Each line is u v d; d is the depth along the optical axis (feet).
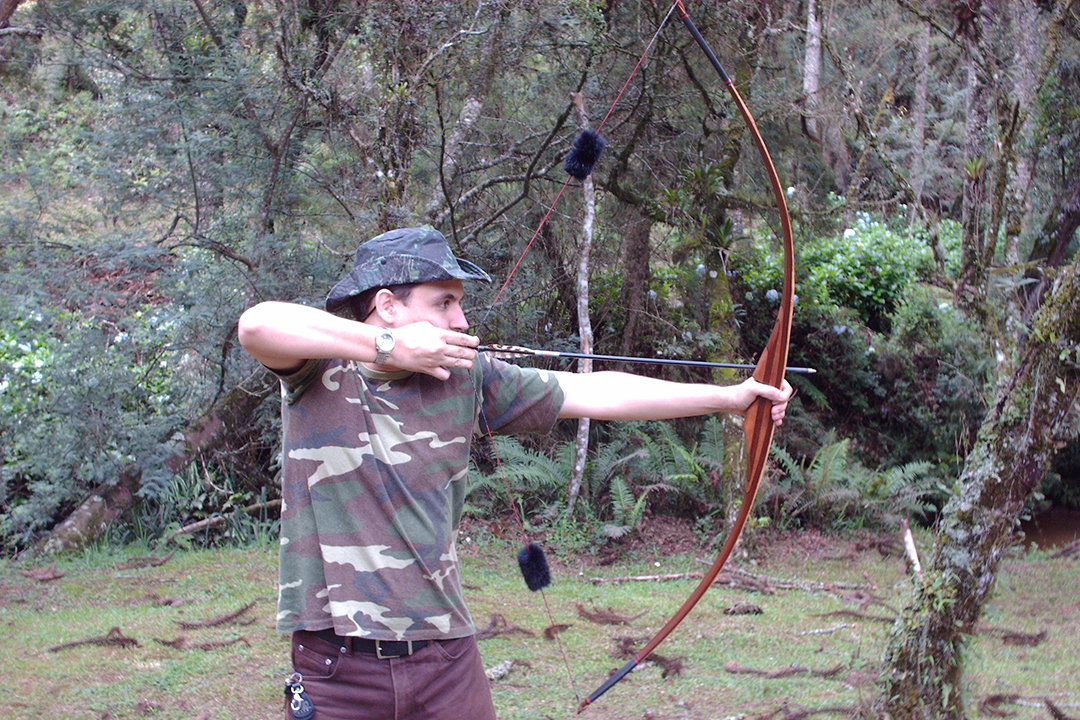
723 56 19.74
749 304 25.80
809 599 15.98
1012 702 10.64
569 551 18.53
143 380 19.45
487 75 18.70
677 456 20.39
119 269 20.22
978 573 8.61
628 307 22.84
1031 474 8.45
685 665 12.05
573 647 12.78
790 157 23.29
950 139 38.22
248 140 20.06
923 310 26.05
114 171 19.25
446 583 5.66
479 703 5.81
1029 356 8.41
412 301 5.80
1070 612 15.49
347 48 19.26
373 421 5.57
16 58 21.91
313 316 5.18
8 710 10.45
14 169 19.70
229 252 19.36
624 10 19.72
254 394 19.22
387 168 16.85
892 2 24.25
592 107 20.49
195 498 18.88
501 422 6.27
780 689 11.05
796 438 23.75
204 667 11.75
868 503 20.97
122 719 10.21
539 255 22.16
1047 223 19.57
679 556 18.58
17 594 15.25
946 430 24.80
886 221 34.53
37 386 18.98
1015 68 18.89
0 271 18.45
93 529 17.99
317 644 5.52
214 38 20.12
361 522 5.52
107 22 20.54
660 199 21.20
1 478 18.45
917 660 8.79
